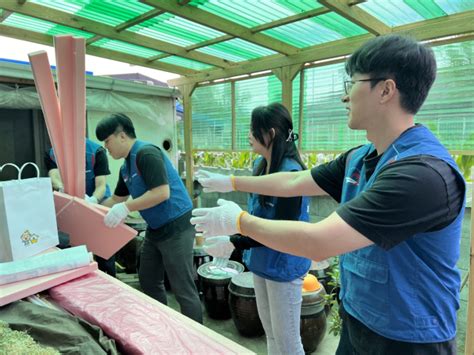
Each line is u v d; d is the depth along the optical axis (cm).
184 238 192
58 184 256
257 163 180
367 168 89
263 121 149
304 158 318
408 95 76
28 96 298
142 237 325
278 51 284
